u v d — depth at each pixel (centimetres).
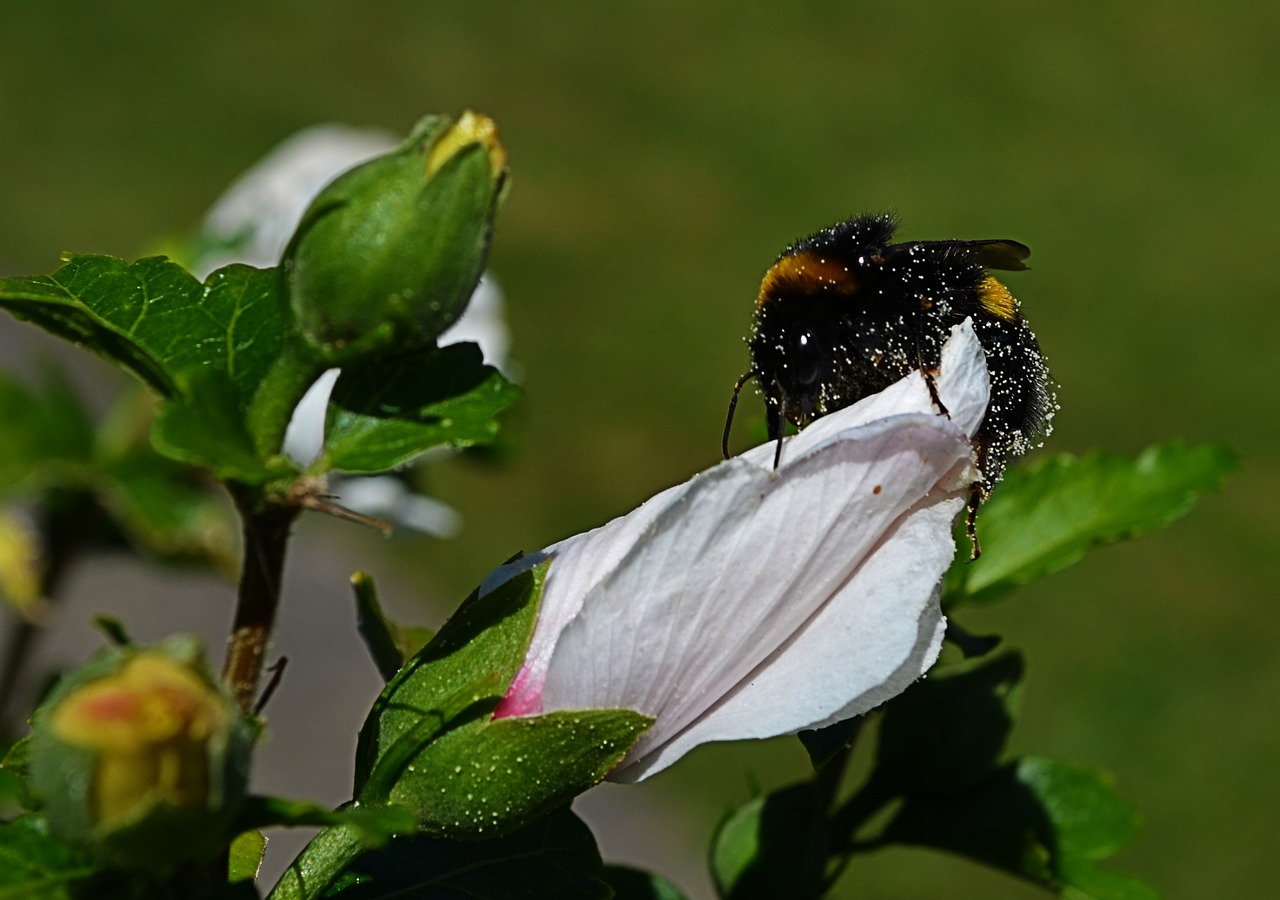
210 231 48
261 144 169
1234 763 97
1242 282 154
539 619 32
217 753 29
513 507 117
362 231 30
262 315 31
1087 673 104
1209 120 189
